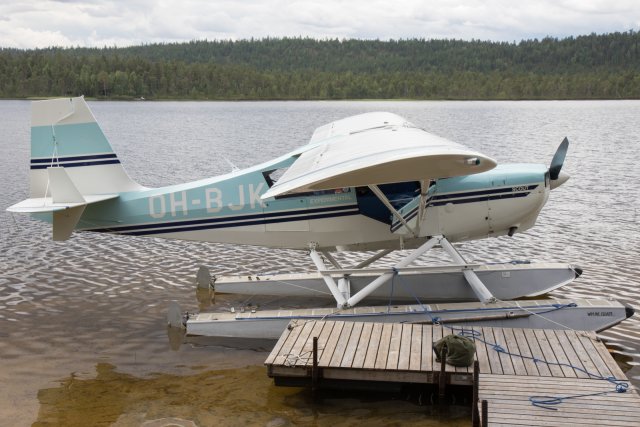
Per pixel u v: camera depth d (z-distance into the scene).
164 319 9.13
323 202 8.88
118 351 8.03
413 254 8.72
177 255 12.44
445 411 6.54
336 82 140.25
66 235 8.83
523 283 9.51
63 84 131.75
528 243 13.14
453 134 42.09
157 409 6.57
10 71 131.88
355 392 6.94
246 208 9.02
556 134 42.41
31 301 9.81
